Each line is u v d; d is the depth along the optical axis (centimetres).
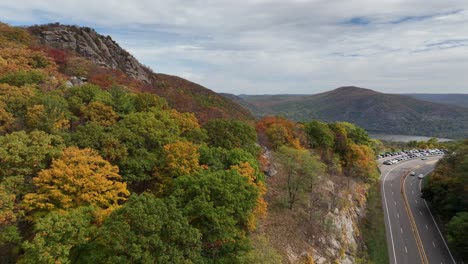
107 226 2116
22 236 2258
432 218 6397
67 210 2275
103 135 3216
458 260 4988
